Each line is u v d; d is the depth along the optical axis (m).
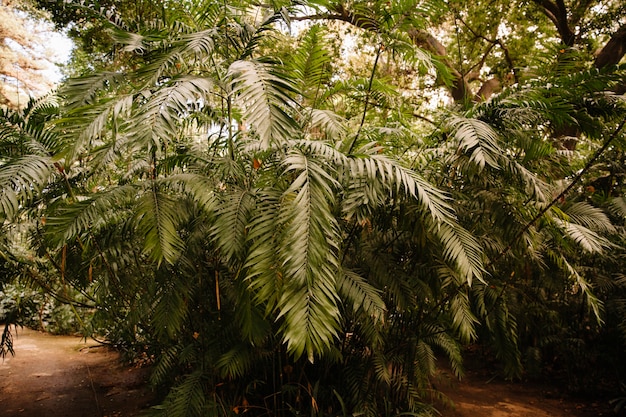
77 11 3.93
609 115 1.94
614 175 3.04
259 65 1.34
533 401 3.00
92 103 1.48
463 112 2.12
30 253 2.67
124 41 1.56
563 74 2.29
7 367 3.45
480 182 1.93
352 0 1.76
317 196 1.26
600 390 3.08
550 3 5.42
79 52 4.92
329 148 1.45
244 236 1.45
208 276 1.96
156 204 1.56
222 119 2.13
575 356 3.12
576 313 3.16
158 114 1.22
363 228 1.77
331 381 2.07
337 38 5.40
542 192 1.77
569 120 1.85
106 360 3.66
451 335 2.36
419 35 4.95
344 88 2.18
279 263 1.25
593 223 2.31
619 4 5.18
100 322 2.60
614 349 3.01
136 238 2.01
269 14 1.83
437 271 1.83
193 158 1.91
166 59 1.48
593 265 3.02
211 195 1.58
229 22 1.90
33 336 4.59
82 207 1.56
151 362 2.80
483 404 2.92
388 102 2.35
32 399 2.76
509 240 1.89
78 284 2.38
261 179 1.56
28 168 1.51
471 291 2.12
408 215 1.71
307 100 2.12
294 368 2.02
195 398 1.78
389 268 1.84
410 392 2.11
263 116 1.18
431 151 1.96
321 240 1.20
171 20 1.90
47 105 2.03
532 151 1.89
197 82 1.38
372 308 1.58
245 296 1.57
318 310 1.19
